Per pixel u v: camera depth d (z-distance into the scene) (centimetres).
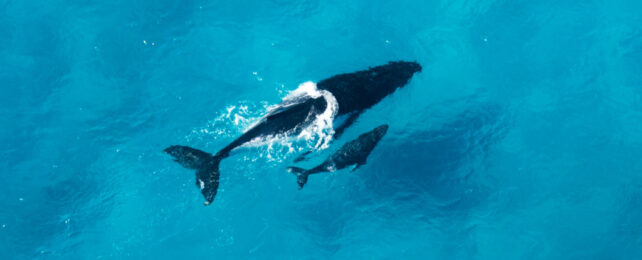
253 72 1897
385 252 1616
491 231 1650
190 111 1805
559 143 1794
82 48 1906
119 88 1845
